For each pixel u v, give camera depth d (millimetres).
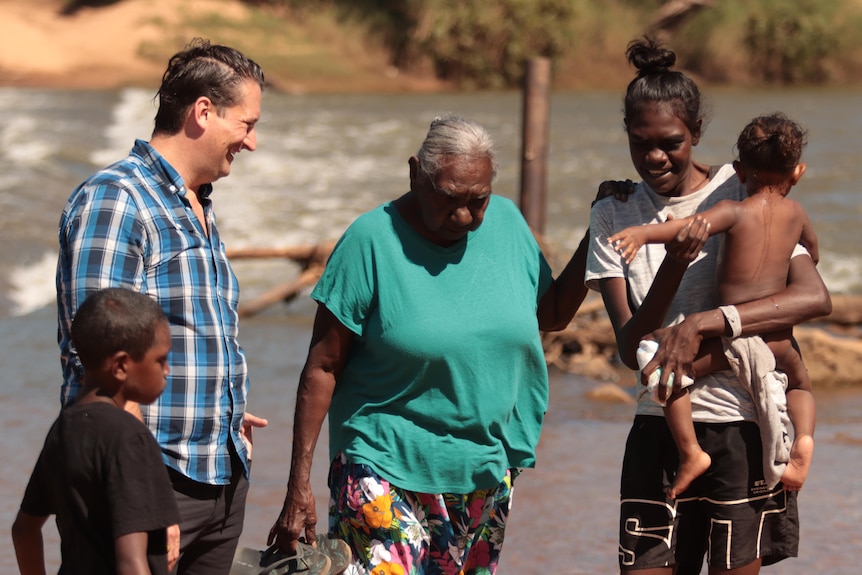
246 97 4898
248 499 8609
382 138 36062
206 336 4754
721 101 49750
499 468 5180
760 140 5027
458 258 5133
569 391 12586
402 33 58625
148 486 4062
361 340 5180
